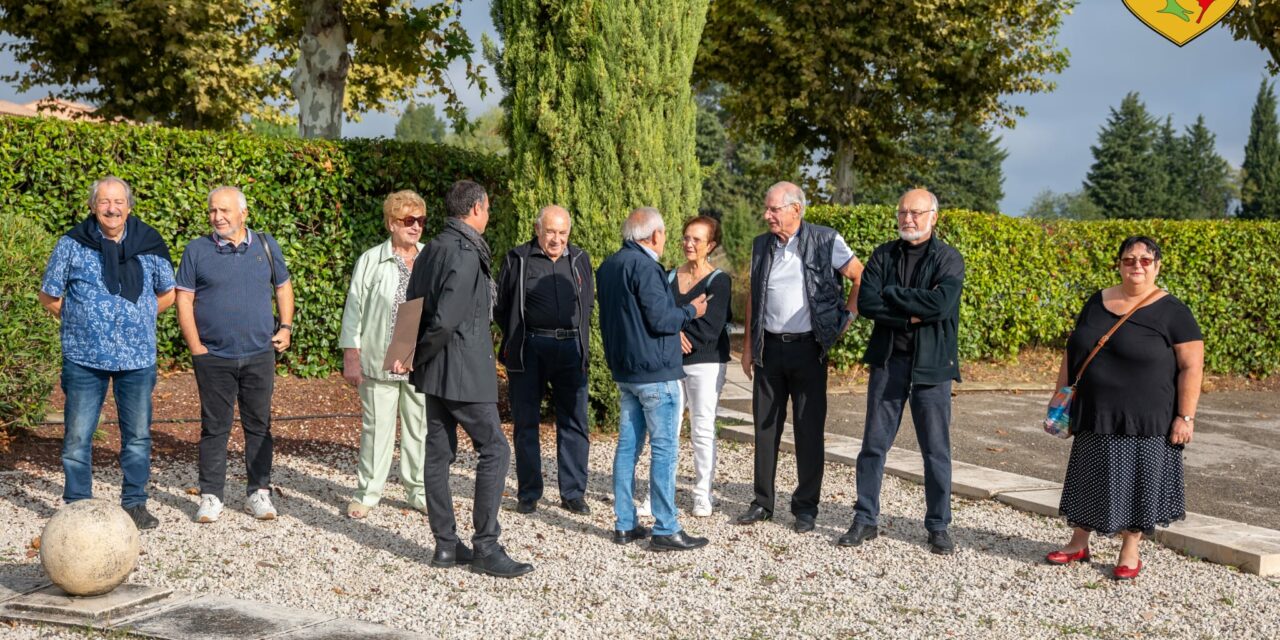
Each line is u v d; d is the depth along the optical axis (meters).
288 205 10.49
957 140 24.55
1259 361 14.32
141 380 5.64
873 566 5.34
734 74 22.73
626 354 5.37
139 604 4.36
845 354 12.90
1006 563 5.42
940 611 4.66
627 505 5.65
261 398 5.93
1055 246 13.77
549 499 6.68
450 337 4.85
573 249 6.46
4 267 7.00
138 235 5.66
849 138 22.59
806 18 21.25
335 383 10.54
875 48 21.28
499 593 4.75
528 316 6.28
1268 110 80.69
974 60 21.22
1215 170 84.44
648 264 5.33
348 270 10.82
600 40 8.31
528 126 8.62
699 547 5.59
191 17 18.44
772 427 6.11
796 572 5.21
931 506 5.61
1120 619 4.58
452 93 15.17
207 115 20.86
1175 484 5.15
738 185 56.03
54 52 18.44
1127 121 78.12
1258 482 7.77
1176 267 13.91
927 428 5.58
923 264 5.54
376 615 4.40
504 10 8.66
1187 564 5.40
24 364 7.15
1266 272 14.16
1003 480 7.09
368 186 10.84
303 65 13.20
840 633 4.36
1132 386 5.00
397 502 6.48
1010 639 4.32
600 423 8.90
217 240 5.80
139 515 5.62
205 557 5.16
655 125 8.52
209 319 5.73
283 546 5.43
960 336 13.33
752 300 6.04
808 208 13.59
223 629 4.09
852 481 7.34
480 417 4.96
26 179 9.58
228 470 7.16
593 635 4.25
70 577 4.24
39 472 6.79
